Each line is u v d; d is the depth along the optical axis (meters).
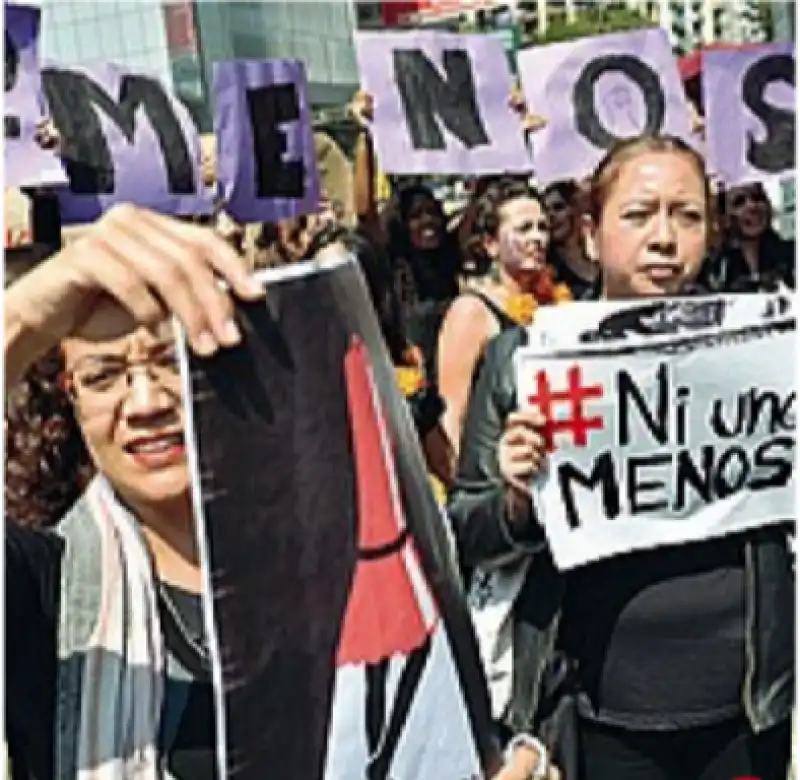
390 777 1.77
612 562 2.43
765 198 3.60
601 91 2.94
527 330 2.48
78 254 1.49
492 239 3.46
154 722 1.74
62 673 1.72
